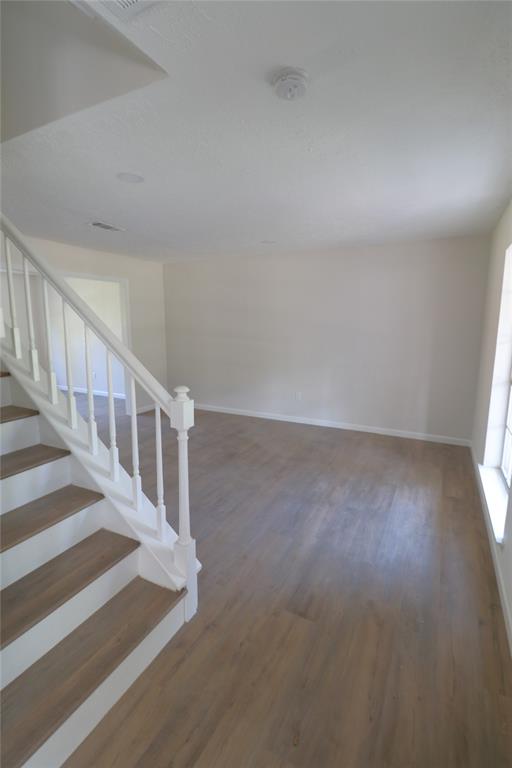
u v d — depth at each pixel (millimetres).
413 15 1117
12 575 1524
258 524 2766
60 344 6910
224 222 3465
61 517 1662
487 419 3359
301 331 5273
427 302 4484
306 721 1417
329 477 3592
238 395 5898
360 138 1860
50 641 1445
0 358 2053
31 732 1166
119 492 1925
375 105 1576
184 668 1620
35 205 2930
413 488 3369
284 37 1200
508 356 3191
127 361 1780
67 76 1597
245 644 1745
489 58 1291
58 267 4500
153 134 1815
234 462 3938
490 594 2088
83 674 1357
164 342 6316
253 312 5570
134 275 5637
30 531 1551
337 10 1096
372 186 2523
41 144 1907
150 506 2006
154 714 1430
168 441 4551
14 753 1110
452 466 3865
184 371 6273
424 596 2066
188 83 1431
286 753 1313
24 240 1947
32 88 1698
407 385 4719
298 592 2082
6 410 1975
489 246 4074
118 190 2607
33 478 1782
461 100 1545
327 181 2438
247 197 2752
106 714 1414
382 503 3098
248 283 5539
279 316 5391
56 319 6711
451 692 1528
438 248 4344
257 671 1612
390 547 2506
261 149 1978
